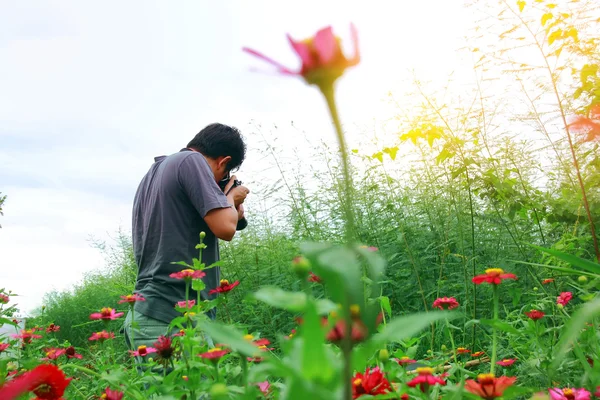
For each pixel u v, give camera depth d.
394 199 3.51
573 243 2.21
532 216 2.77
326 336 0.64
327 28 0.49
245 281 3.67
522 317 2.00
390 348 1.88
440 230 3.28
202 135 2.79
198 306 1.69
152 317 2.23
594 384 1.11
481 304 2.77
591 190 2.30
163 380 1.21
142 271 2.44
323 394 0.46
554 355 1.38
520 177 2.84
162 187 2.40
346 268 0.41
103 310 1.81
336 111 0.49
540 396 0.87
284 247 3.88
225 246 4.03
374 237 3.37
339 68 0.48
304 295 0.51
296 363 0.53
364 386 0.94
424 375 1.03
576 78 2.34
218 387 0.70
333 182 3.76
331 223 3.75
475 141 2.90
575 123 1.03
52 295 6.88
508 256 2.94
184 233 2.37
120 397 1.26
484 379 0.91
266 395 1.07
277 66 0.49
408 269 3.15
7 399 0.72
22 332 2.21
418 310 3.03
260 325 3.14
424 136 2.92
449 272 3.17
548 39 2.33
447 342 2.53
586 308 0.54
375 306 0.49
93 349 2.79
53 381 0.99
